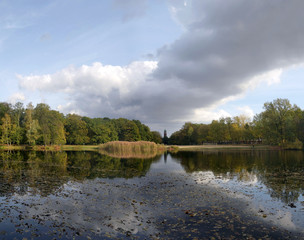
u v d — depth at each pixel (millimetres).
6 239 7574
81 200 12469
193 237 8055
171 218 9914
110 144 64250
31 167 26344
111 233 8312
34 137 71062
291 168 26344
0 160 34031
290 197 13445
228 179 19328
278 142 72875
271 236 8172
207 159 38562
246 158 40156
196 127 127125
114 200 12578
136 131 116375
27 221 9281
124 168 26297
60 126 78812
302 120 66375
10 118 75875
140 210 10945
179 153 56188
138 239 7867
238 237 8070
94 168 26109
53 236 7918
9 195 13352
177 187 16047
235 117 102312
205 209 11109
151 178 19703
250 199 12961
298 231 8617
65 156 43875
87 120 112875
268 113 74375
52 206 11352
